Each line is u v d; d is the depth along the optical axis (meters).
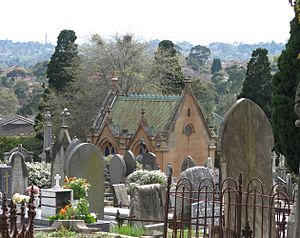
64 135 41.94
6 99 148.62
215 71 172.62
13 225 14.76
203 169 30.17
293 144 35.44
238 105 19.95
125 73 83.31
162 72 87.19
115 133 64.12
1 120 119.38
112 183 43.97
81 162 29.66
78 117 80.00
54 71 85.50
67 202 25.25
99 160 29.97
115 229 24.61
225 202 18.97
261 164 20.38
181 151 63.38
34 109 144.50
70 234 22.14
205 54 193.12
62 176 40.84
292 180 40.75
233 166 19.83
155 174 38.09
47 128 60.47
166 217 18.06
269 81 62.03
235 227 17.94
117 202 34.41
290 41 35.72
